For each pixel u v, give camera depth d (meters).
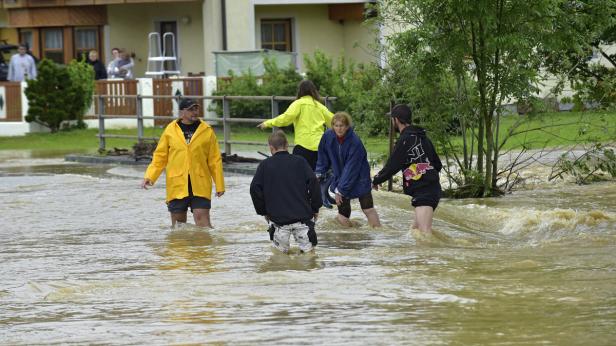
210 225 21.11
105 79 55.69
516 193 26.83
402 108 19.06
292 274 15.49
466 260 16.52
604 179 29.30
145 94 51.53
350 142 20.36
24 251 18.89
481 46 25.58
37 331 12.37
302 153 23.75
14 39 64.94
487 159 26.44
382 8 27.30
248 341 11.40
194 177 20.75
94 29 61.34
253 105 44.22
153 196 27.77
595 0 26.00
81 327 12.48
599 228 20.08
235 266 16.52
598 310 12.42
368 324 12.02
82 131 52.16
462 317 12.23
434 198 18.94
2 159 42.34
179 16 60.00
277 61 53.06
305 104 23.83
